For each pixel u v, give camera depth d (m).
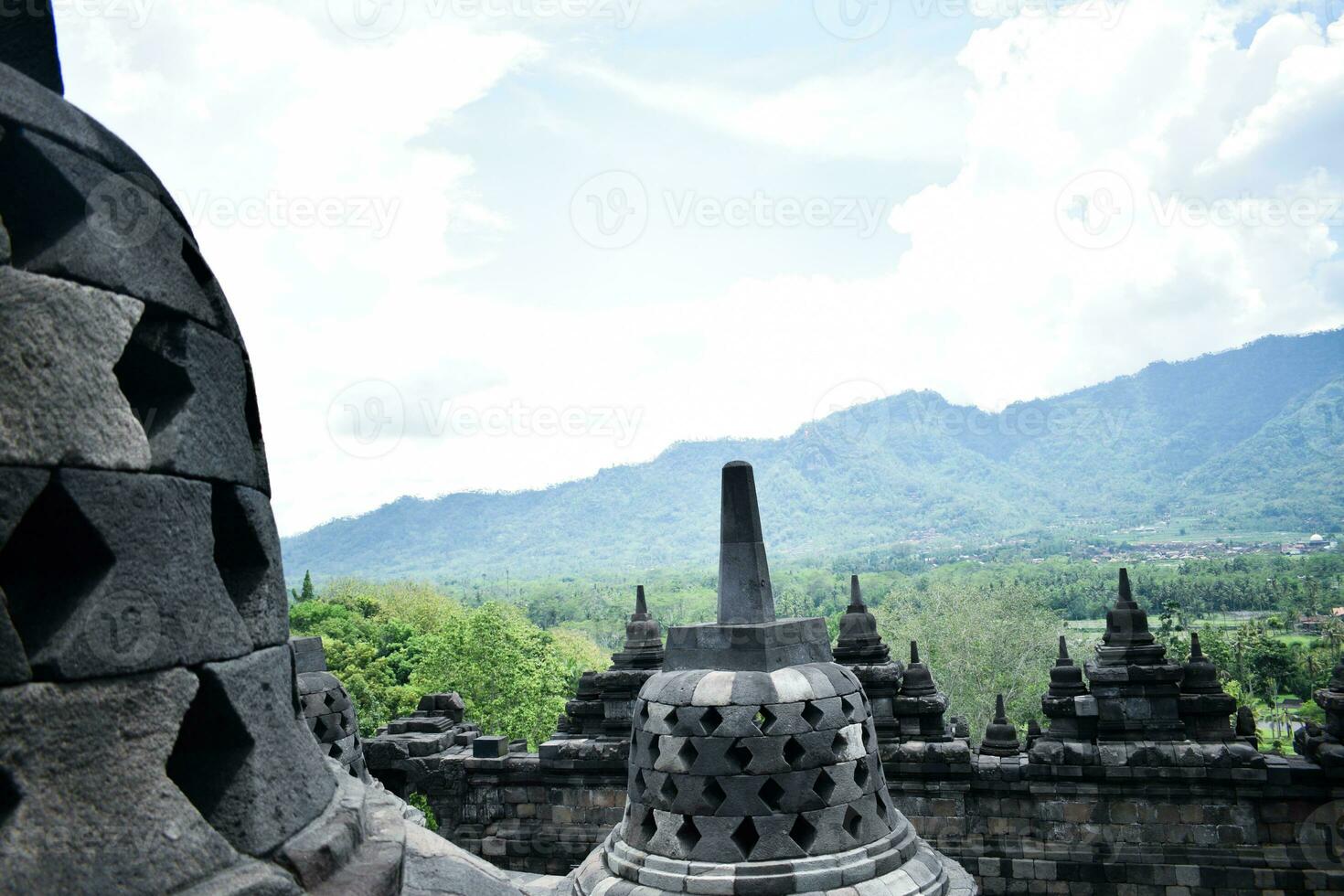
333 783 5.07
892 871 10.64
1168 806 18.00
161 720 3.76
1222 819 17.66
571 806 21.66
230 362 4.55
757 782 10.49
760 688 10.80
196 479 4.17
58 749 3.40
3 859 3.17
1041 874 18.34
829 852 10.47
